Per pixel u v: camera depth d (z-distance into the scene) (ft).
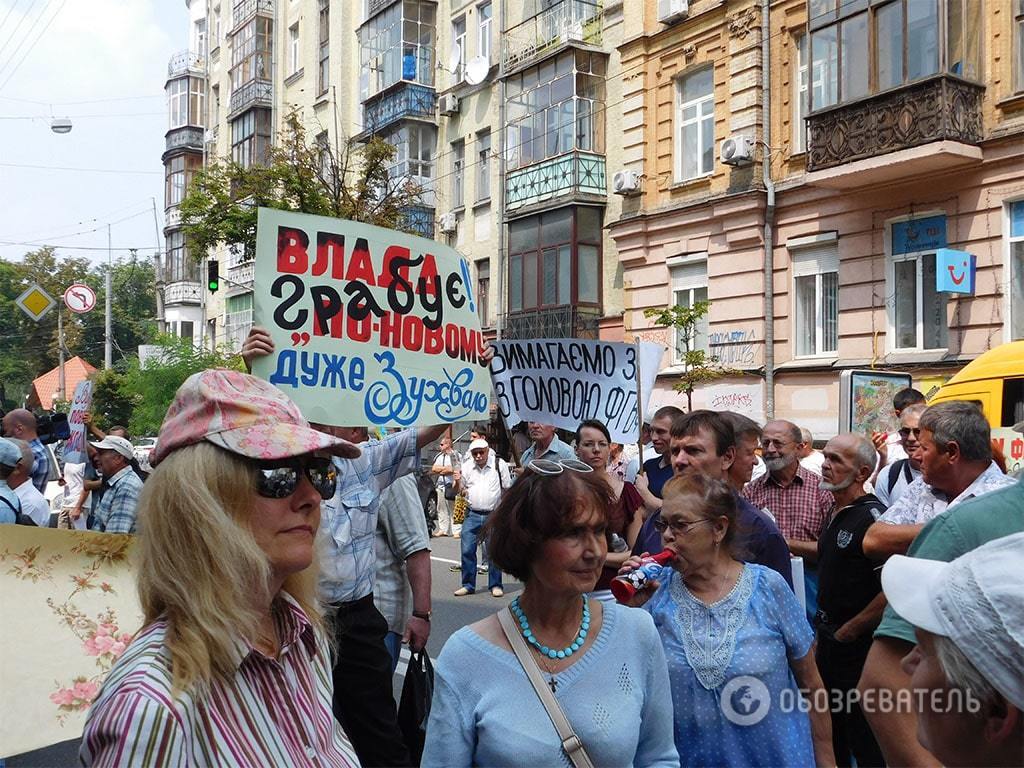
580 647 8.27
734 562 10.67
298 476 6.04
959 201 46.34
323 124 103.55
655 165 63.62
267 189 63.36
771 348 55.42
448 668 8.22
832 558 14.15
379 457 13.74
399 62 86.89
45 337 192.24
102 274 213.05
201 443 5.87
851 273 51.19
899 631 8.05
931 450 12.66
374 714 12.89
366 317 13.66
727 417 14.32
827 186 50.80
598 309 68.90
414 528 15.20
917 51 45.47
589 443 17.54
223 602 5.53
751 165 56.44
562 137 69.21
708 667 9.98
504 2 78.69
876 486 21.18
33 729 13.53
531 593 8.41
